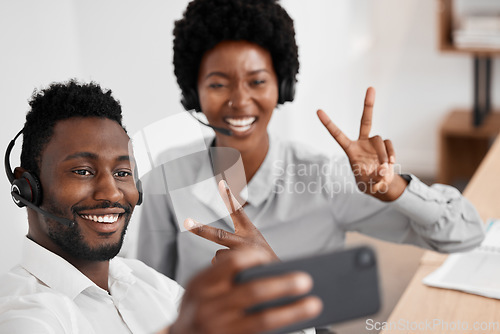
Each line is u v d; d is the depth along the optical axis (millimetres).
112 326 1080
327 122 1401
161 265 1343
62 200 1013
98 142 1021
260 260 549
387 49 4074
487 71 3846
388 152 1410
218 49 1560
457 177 4000
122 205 1044
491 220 1835
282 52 1586
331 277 586
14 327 910
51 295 999
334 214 1654
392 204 1493
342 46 3936
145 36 3076
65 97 1024
